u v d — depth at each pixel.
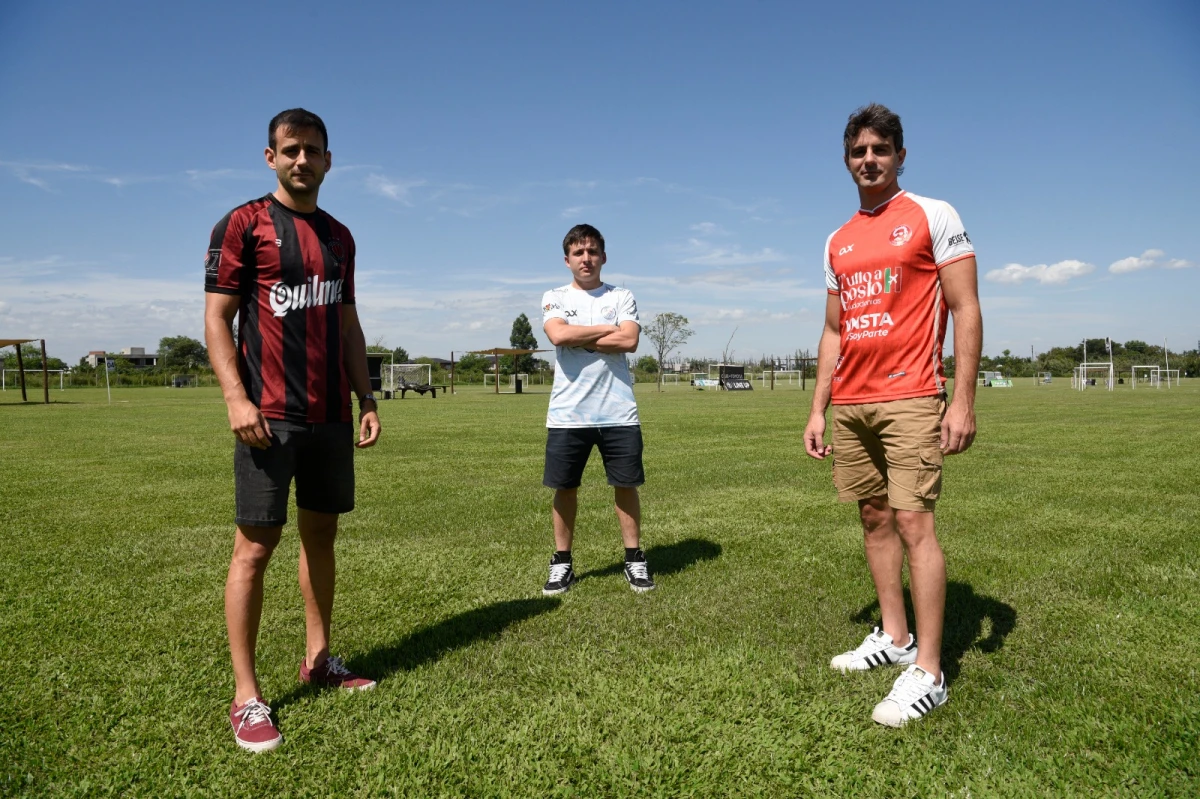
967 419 2.47
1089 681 2.61
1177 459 9.08
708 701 2.48
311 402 2.46
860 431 2.76
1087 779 1.99
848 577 4.04
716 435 12.84
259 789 2.02
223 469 8.66
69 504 6.46
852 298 2.70
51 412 20.34
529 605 3.62
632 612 3.49
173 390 44.84
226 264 2.34
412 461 9.49
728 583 3.94
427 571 4.29
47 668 2.84
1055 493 6.66
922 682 2.42
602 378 3.93
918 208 2.58
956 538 4.93
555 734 2.27
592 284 4.12
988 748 2.17
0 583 4.01
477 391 44.47
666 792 1.97
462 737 2.27
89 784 2.03
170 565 4.41
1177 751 2.10
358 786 2.03
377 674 2.80
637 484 3.95
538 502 6.54
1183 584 3.80
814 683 2.64
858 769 2.07
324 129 2.49
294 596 3.79
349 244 2.66
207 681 2.72
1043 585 3.81
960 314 2.50
